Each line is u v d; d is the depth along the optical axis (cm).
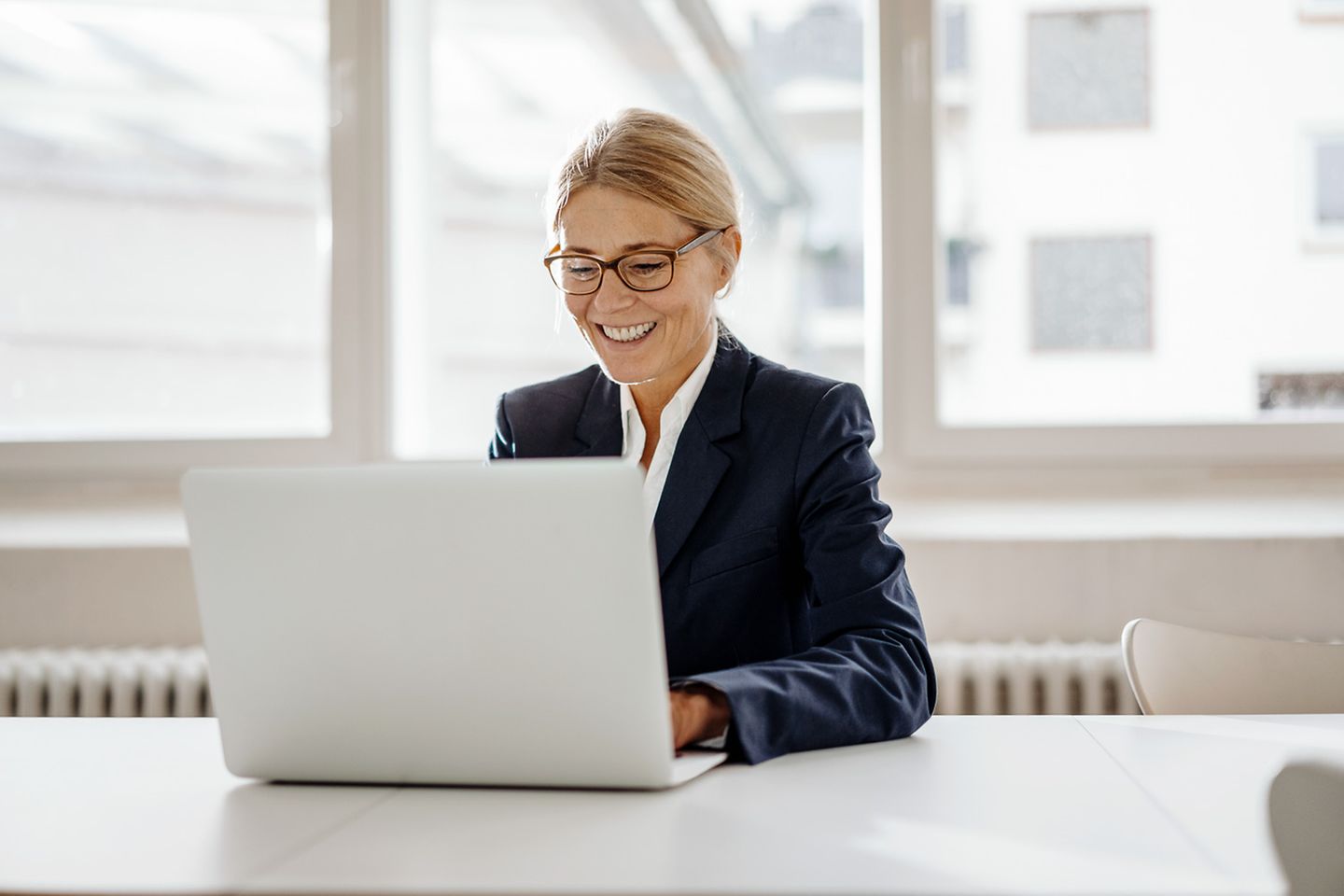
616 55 338
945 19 279
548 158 327
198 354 301
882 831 92
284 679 107
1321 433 264
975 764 114
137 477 291
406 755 106
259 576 105
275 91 300
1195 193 273
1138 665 161
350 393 286
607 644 99
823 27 311
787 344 364
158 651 259
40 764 121
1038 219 277
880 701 123
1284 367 271
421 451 303
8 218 303
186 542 267
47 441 291
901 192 275
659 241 148
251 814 101
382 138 286
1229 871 83
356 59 286
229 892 81
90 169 303
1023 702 241
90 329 302
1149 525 254
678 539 147
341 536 102
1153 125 274
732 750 115
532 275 319
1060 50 277
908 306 274
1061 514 261
